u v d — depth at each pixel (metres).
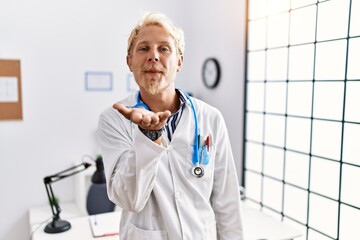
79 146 2.95
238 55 2.75
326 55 2.02
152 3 3.13
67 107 2.88
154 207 0.95
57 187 2.90
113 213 2.04
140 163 0.76
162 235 0.95
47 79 2.79
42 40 2.75
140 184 0.78
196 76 3.34
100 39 2.94
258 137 2.64
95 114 2.99
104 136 0.94
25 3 2.66
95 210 2.34
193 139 1.01
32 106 2.76
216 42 3.00
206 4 3.11
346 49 1.88
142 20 0.91
